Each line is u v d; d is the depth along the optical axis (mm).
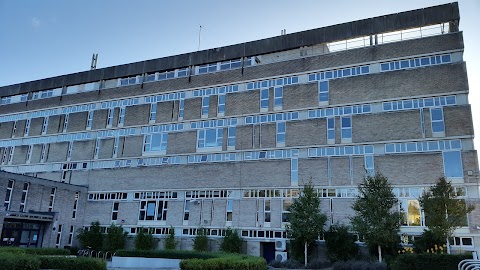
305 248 32000
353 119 35656
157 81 46031
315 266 30328
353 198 33719
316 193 33188
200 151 41344
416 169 32406
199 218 39375
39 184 40219
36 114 52344
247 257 25312
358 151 34781
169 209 41031
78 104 49844
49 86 52375
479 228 29266
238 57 42344
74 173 47250
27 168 50219
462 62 33219
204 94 43156
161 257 29609
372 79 35844
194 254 28469
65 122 50062
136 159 44438
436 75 33719
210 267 19297
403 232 31375
